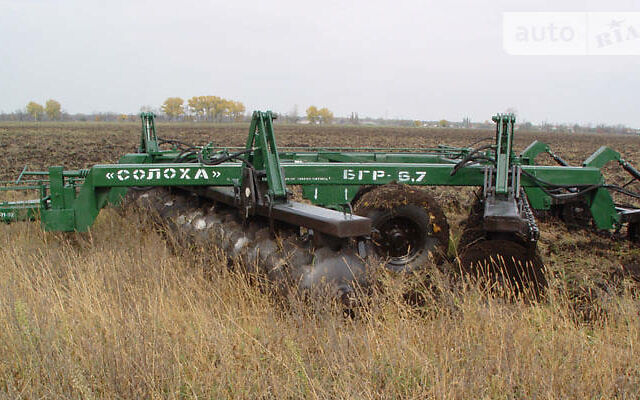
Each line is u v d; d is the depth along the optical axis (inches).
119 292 199.8
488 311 181.9
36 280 216.1
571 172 287.3
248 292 199.9
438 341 170.1
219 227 249.4
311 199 275.4
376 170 277.3
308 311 179.8
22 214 298.4
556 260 275.1
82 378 137.6
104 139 1760.6
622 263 274.4
